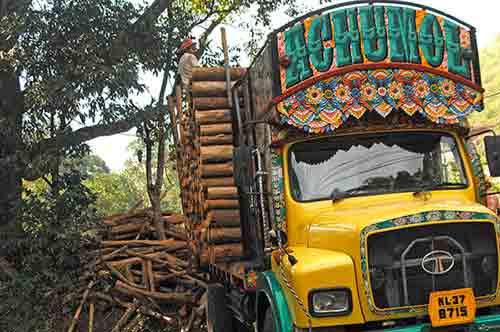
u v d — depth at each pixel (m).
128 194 36.88
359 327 4.82
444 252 4.76
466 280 4.77
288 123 5.61
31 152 12.66
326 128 5.64
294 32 5.66
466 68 5.91
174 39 14.30
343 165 5.81
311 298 4.71
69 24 12.98
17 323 10.41
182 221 13.02
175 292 10.31
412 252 4.77
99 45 13.20
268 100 5.83
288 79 5.61
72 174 12.55
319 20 5.68
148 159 14.14
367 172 5.80
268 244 5.77
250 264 6.41
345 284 4.73
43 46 12.87
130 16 13.66
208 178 7.02
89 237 11.53
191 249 9.19
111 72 12.48
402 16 5.77
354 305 4.71
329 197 5.69
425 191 5.72
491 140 5.71
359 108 5.68
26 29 12.69
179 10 15.80
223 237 6.95
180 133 9.41
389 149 5.89
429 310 4.68
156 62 14.09
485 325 4.72
